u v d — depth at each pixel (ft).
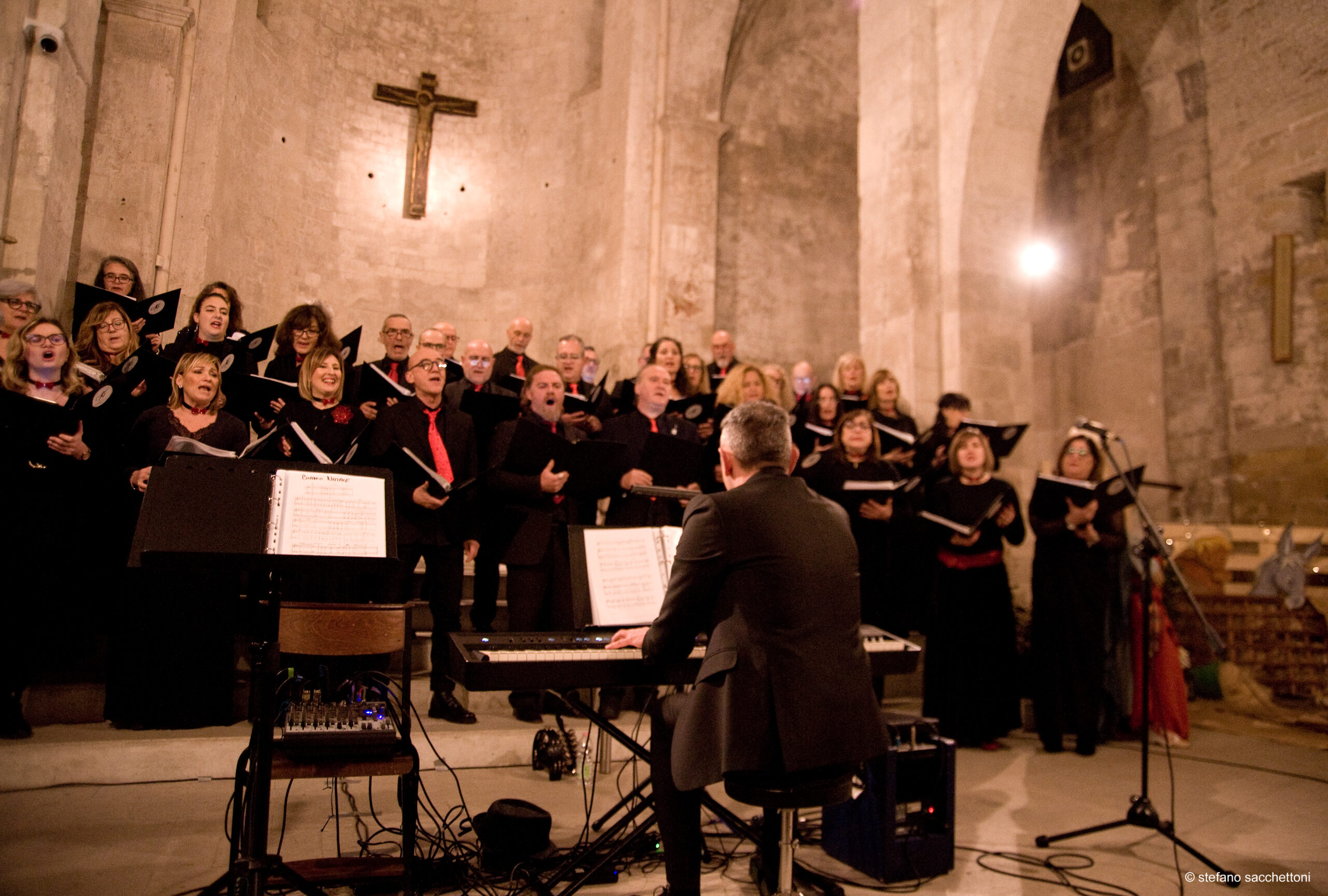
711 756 7.25
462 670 7.91
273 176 28.37
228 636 12.86
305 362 14.62
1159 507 28.35
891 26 23.98
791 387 26.63
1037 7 21.61
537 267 32.81
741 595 7.50
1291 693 22.08
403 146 32.40
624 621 9.13
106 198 20.58
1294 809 12.91
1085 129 32.17
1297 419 24.56
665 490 9.68
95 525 13.00
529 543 14.11
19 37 15.20
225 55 24.14
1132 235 30.09
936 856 10.02
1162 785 14.07
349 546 7.60
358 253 31.17
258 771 7.29
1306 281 24.76
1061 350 32.78
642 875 9.63
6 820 9.98
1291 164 24.85
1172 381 28.27
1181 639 22.94
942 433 19.31
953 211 22.45
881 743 7.44
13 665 11.68
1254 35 25.86
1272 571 22.34
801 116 34.42
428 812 10.61
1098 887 9.76
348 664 13.14
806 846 11.12
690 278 29.14
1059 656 16.42
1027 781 14.23
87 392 12.51
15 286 12.66
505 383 20.54
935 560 16.99
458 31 33.68
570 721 14.78
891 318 22.95
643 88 29.76
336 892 8.63
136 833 9.73
